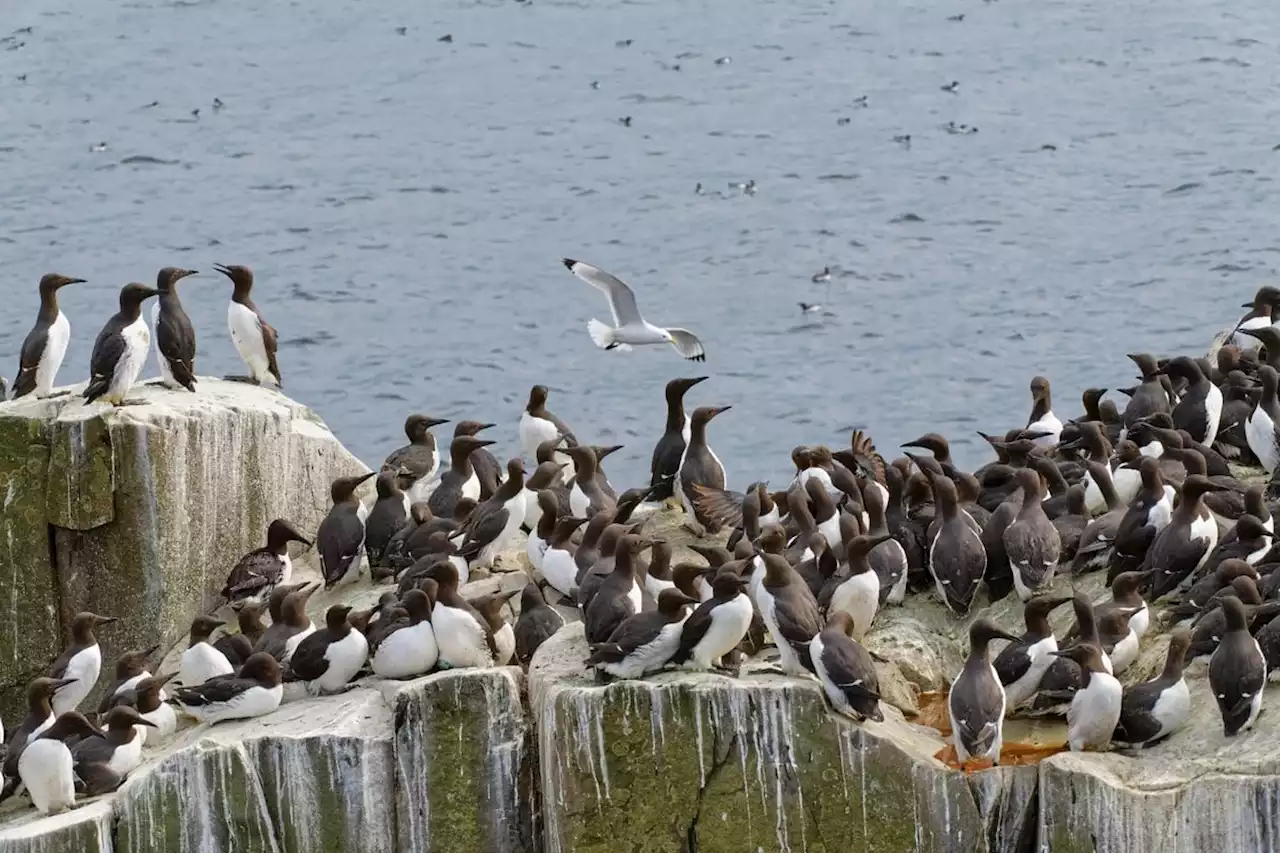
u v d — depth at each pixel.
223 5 95.50
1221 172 65.19
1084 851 18.25
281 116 76.88
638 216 63.28
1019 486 23.59
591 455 25.25
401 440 43.97
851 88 79.38
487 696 19.91
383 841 19.92
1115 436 26.45
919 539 22.53
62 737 20.67
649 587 21.53
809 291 54.50
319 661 20.88
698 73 83.00
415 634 20.55
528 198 65.75
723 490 25.00
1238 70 79.25
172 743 20.94
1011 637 19.23
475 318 53.06
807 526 22.38
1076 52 83.44
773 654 20.61
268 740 19.78
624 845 19.23
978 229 60.22
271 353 26.58
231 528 25.16
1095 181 64.94
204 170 69.19
